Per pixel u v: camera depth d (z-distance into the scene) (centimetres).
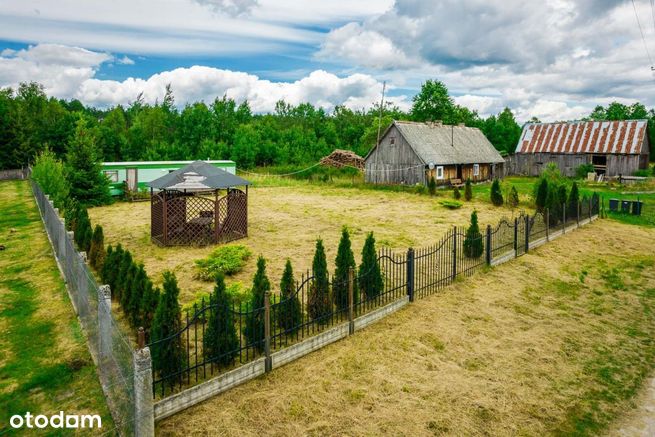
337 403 752
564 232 2100
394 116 8344
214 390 754
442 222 2345
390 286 1233
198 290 1293
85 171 2991
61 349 880
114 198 3244
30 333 949
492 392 809
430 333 1028
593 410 773
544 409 768
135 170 3431
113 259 1148
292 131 7331
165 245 1830
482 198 3116
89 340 888
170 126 7962
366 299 1080
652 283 1462
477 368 888
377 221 2377
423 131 4328
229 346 817
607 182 4259
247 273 1445
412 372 859
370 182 4272
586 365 926
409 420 718
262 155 6275
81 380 777
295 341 914
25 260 1491
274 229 2172
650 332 1098
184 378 774
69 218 1909
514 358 937
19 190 3519
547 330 1083
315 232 2095
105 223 2369
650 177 4338
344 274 1070
